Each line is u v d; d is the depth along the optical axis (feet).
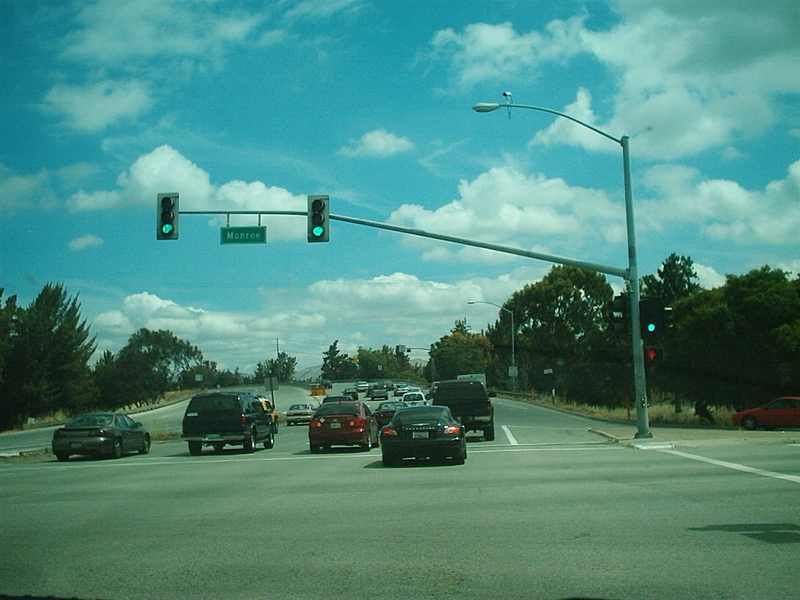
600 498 38.88
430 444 58.70
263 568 25.72
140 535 31.99
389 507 37.65
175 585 23.81
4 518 37.14
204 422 82.28
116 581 24.39
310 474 55.11
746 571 24.00
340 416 80.33
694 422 148.66
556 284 273.54
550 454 67.05
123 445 83.61
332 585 23.43
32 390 226.99
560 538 29.25
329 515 35.78
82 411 250.78
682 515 33.58
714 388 141.59
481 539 29.45
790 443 73.97
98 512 38.70
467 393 92.22
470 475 50.90
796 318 130.72
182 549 28.99
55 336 240.53
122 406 299.99
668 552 26.63
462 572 24.56
